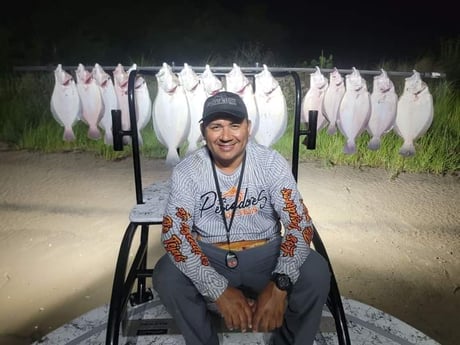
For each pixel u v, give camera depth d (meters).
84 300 3.17
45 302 3.15
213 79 2.66
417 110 3.12
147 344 2.29
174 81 2.67
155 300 2.60
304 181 5.00
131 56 10.74
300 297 1.86
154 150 5.86
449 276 3.42
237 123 1.83
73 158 5.77
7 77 8.03
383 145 5.52
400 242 3.84
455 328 2.93
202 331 1.91
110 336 1.82
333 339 2.34
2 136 6.46
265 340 2.26
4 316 3.02
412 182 5.01
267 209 1.99
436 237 3.91
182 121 2.73
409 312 3.06
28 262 3.57
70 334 2.43
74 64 9.71
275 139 2.82
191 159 1.96
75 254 3.68
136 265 2.28
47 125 6.34
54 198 4.62
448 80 7.35
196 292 1.90
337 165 5.47
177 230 1.86
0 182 5.01
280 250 1.88
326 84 3.10
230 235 1.99
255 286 2.04
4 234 3.94
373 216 4.25
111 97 3.08
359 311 2.59
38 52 9.77
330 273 1.91
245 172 1.93
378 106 3.07
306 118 3.24
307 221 1.92
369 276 3.41
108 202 4.53
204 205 1.95
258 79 2.70
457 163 5.41
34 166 5.50
